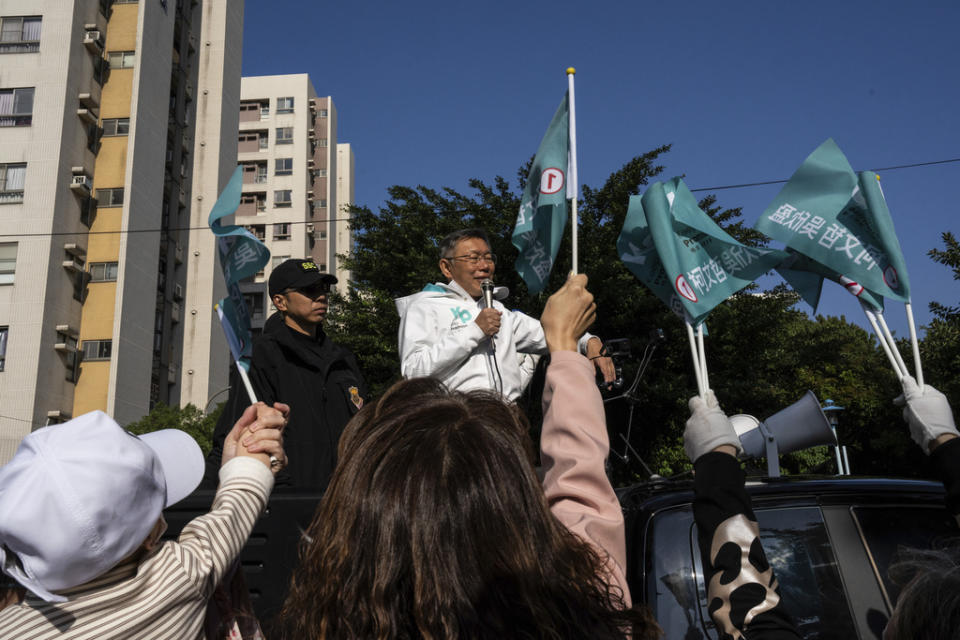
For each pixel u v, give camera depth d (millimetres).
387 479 1019
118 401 21328
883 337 1755
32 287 20234
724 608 1236
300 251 43875
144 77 23875
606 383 2939
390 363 13828
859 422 17219
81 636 1246
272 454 1633
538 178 2549
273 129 45906
